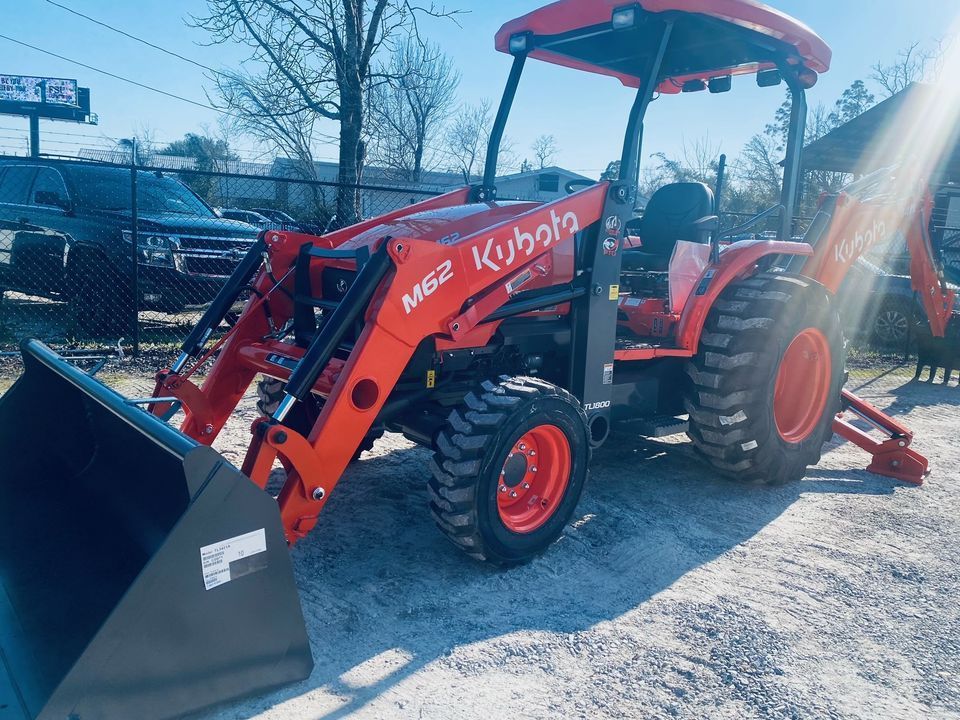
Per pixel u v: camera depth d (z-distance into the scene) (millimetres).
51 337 8047
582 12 4047
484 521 3285
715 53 4906
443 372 3742
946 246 13062
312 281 3895
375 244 3471
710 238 5102
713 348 4434
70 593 2613
